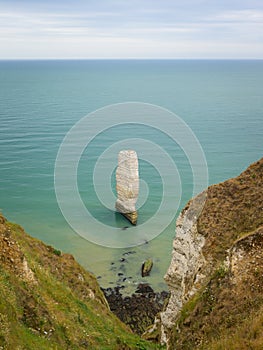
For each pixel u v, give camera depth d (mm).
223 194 32656
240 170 94625
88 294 28375
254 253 24812
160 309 44031
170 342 24969
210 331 22047
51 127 133375
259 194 30828
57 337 19188
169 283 33375
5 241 22047
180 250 32875
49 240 58594
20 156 99938
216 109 185875
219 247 28562
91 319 24250
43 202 72125
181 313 25688
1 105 193500
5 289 18922
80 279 30125
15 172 88062
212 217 31141
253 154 109062
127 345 23734
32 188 78688
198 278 27703
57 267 29156
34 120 147125
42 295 22266
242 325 20125
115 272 50906
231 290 23594
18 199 73688
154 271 51281
